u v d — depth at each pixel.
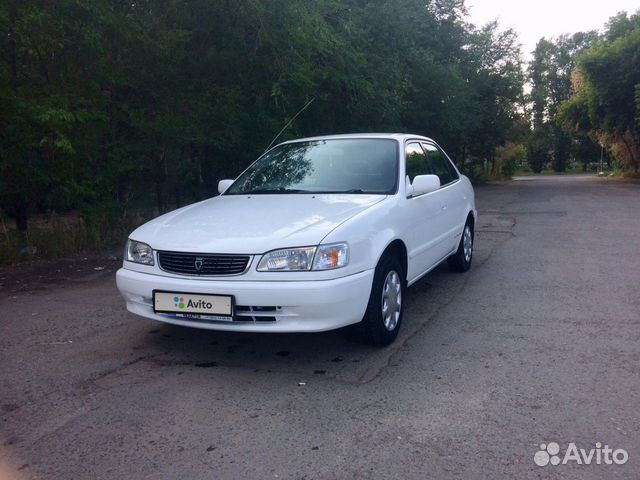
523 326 4.97
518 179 45.91
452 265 7.09
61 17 8.10
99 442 3.15
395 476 2.78
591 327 4.89
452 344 4.56
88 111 8.65
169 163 10.34
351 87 12.51
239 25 10.61
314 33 10.88
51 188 8.77
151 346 4.64
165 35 9.54
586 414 3.36
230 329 3.95
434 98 20.55
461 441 3.09
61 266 8.12
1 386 3.92
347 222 4.15
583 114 36.75
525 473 2.79
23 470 2.90
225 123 10.50
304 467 2.88
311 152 5.66
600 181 34.16
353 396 3.66
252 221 4.32
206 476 2.82
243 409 3.51
